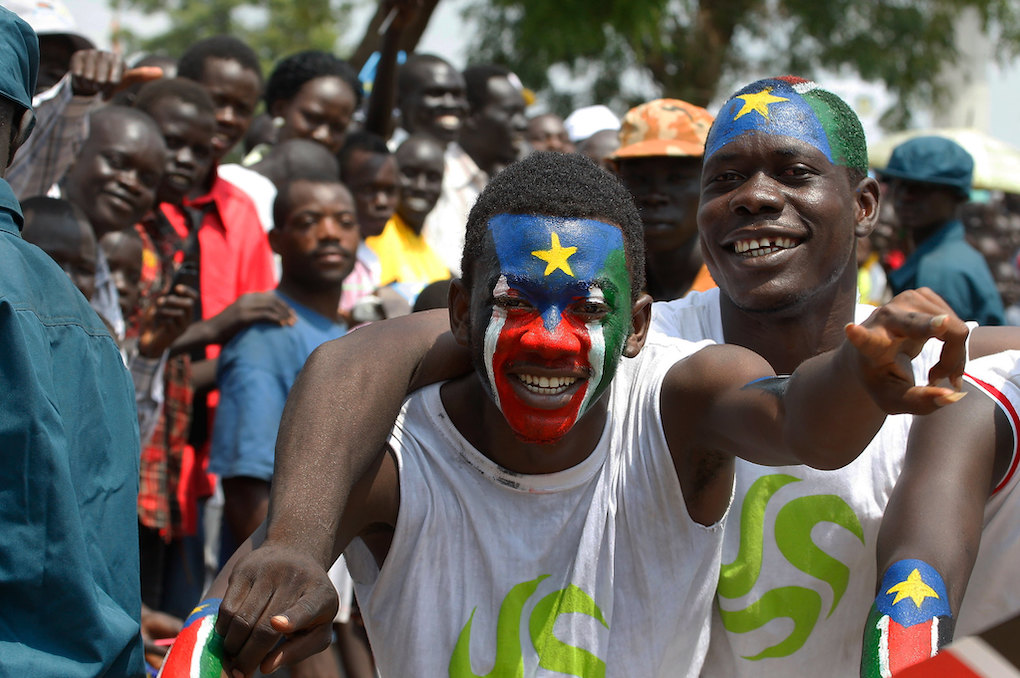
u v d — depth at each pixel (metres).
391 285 4.71
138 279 4.01
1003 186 8.38
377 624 2.23
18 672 1.81
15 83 2.16
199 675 1.79
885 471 2.42
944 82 14.02
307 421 1.99
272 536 1.87
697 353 2.14
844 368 1.72
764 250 2.52
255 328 4.02
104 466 2.07
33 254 2.06
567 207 2.04
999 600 2.41
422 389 2.23
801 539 2.43
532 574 2.19
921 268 5.42
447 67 6.31
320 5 24.23
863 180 2.64
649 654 2.21
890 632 1.98
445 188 6.13
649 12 11.06
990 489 2.28
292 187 4.28
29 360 1.88
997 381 2.32
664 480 2.17
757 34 13.15
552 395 2.05
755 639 2.44
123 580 2.09
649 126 4.09
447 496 2.19
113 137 3.89
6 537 1.85
